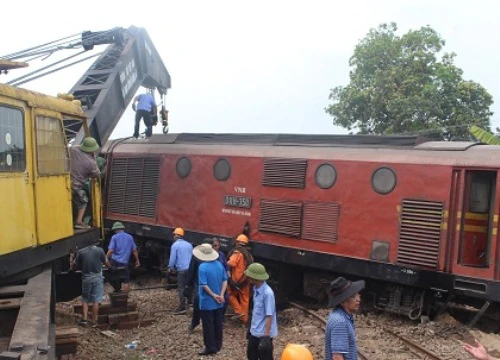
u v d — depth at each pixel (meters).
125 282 11.78
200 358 8.02
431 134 21.45
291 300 12.35
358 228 10.52
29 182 6.42
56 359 6.68
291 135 12.29
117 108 12.79
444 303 9.68
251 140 13.09
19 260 6.11
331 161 11.08
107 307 9.96
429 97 22.31
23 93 6.38
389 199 10.14
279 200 11.84
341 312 4.36
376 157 10.48
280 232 11.73
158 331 9.48
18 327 3.90
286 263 11.94
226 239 12.73
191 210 13.69
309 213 11.32
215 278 8.15
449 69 23.62
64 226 7.55
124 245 11.53
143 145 15.54
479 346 3.85
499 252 8.87
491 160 9.06
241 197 12.58
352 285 4.37
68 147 7.86
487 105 23.62
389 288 10.38
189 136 14.55
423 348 8.21
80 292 10.39
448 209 9.40
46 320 4.09
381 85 23.22
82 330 9.14
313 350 8.29
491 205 9.27
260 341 6.75
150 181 14.88
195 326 9.29
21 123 6.30
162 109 16.52
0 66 6.25
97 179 9.34
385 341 8.80
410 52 24.00
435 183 9.59
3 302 4.96
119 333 9.33
